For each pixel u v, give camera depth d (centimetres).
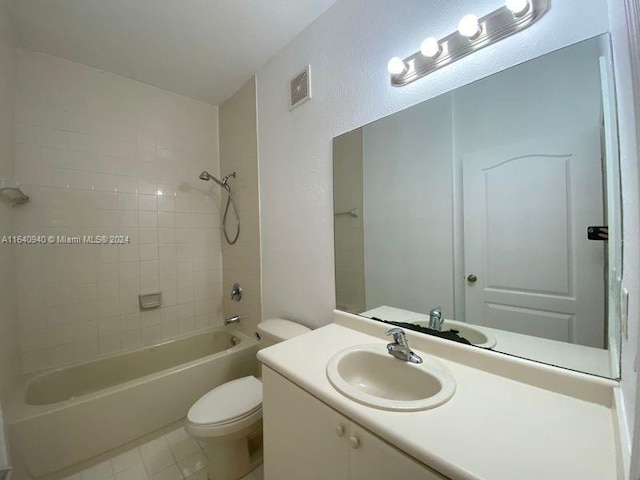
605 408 68
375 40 122
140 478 133
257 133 198
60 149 175
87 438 136
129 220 202
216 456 129
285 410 92
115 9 138
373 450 65
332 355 100
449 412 67
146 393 154
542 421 64
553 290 80
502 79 88
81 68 182
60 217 175
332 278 146
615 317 70
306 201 159
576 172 75
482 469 51
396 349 96
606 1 71
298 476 88
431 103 105
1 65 137
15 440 119
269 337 154
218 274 247
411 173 113
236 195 225
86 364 180
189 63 185
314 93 151
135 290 204
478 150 94
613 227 69
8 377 141
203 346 229
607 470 50
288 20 149
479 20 90
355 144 132
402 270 117
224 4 137
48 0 131
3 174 141
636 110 36
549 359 80
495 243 92
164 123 218
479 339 95
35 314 167
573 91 75
